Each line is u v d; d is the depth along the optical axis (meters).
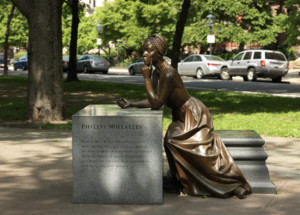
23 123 10.28
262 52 25.23
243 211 4.26
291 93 18.06
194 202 4.59
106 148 4.48
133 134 4.46
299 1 25.56
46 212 4.23
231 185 4.76
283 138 8.48
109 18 41.88
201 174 4.81
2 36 48.09
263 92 18.47
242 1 36.50
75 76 23.38
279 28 37.22
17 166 6.11
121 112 4.71
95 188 4.52
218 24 37.47
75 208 4.38
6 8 38.88
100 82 23.16
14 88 21.06
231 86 21.38
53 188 5.07
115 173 4.51
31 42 10.33
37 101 10.36
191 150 4.73
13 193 4.85
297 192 4.93
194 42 39.03
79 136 4.49
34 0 10.20
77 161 4.51
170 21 38.47
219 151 4.86
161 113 4.61
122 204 4.52
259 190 4.89
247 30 41.69
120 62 49.09
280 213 4.20
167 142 4.83
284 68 25.08
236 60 26.70
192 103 4.94
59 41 10.52
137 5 38.88
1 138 8.33
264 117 11.16
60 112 10.58
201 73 28.17
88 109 5.00
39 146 7.56
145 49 4.84
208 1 36.47
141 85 21.42
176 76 4.84
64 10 27.25
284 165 6.29
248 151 5.00
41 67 10.31
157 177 4.49
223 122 10.27
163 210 4.32
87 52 52.28
